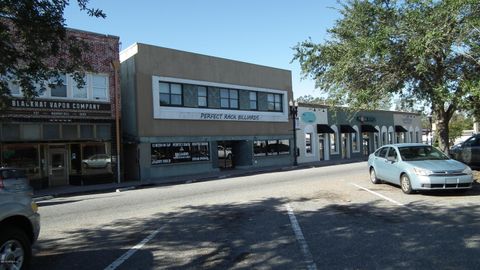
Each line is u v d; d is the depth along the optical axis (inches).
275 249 275.3
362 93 544.7
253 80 1278.3
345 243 282.8
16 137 810.8
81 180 900.0
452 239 282.4
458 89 502.3
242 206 466.0
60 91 874.1
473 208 391.5
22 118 812.0
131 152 1018.7
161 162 1020.5
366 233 309.3
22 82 337.7
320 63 610.2
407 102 614.2
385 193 514.3
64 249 297.3
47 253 287.1
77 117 895.1
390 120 1910.7
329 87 615.5
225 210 442.9
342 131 1579.7
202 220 390.3
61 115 869.8
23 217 228.7
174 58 1061.8
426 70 480.1
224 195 580.1
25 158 835.4
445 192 500.1
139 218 415.8
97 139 926.4
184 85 1081.4
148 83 1003.9
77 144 912.3
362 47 507.2
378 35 493.0
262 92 1311.5
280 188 631.8
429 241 279.3
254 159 1267.2
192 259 260.4
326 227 335.3
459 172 469.1
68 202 602.2
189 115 1079.0
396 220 351.9
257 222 368.8
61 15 311.1
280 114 1358.3
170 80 1047.6
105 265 253.4
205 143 1126.4
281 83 1380.4
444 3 446.3
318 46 601.0
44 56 330.3
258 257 259.0
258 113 1280.8
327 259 247.6
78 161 910.4
